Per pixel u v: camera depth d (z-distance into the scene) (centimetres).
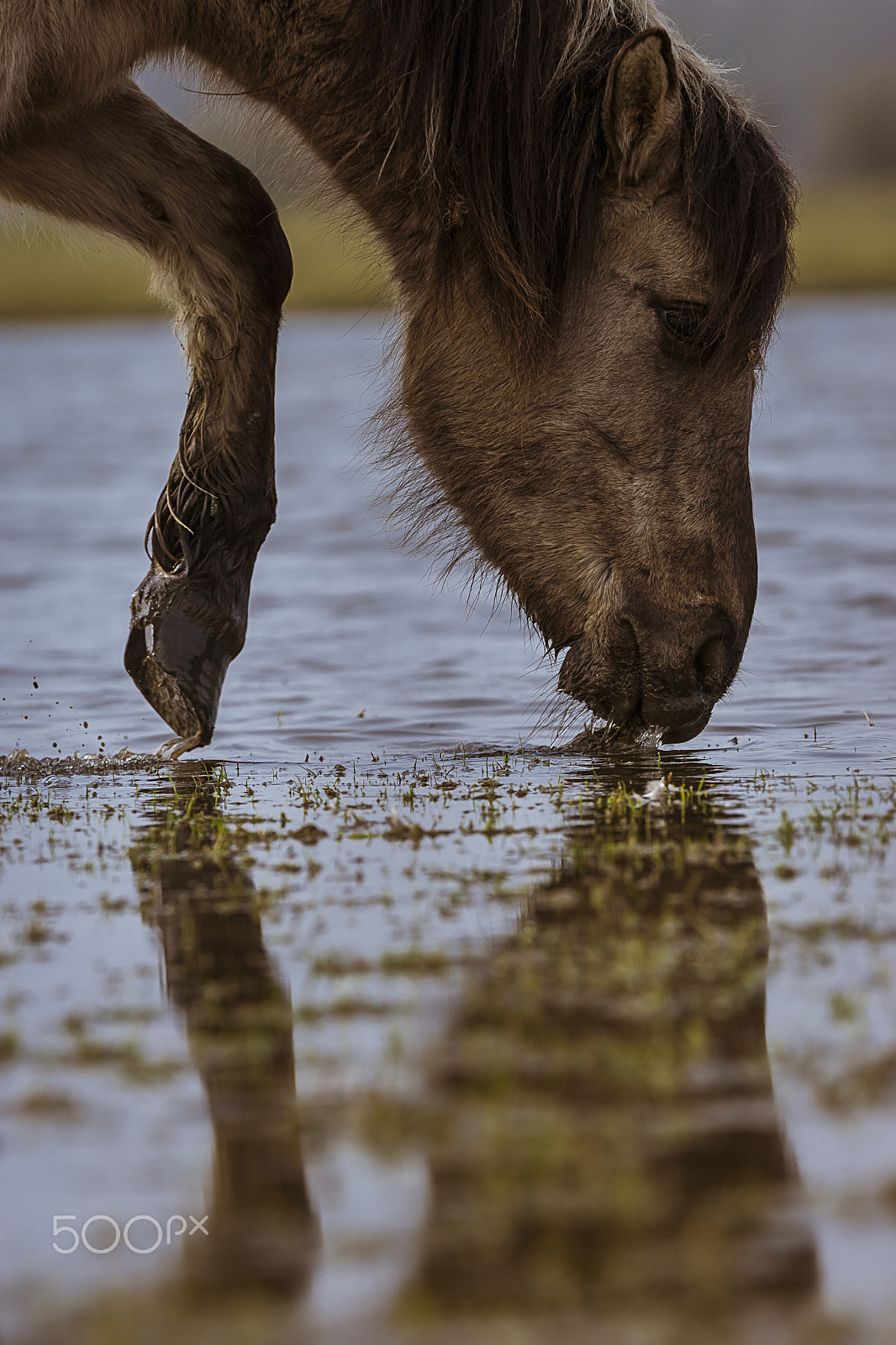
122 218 1066
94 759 1137
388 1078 518
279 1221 434
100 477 2731
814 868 773
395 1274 404
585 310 965
